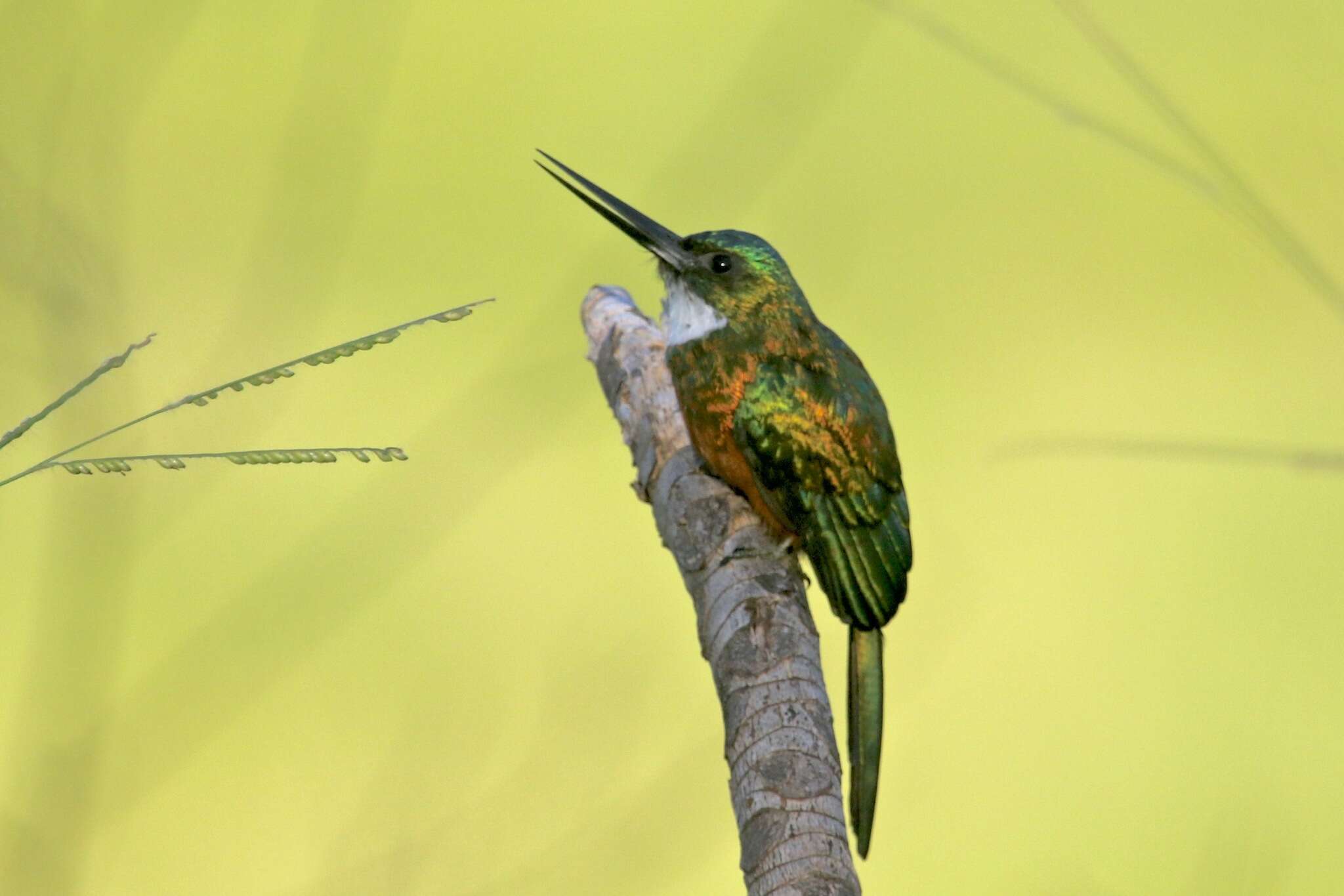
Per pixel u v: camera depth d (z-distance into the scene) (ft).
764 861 20.42
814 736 20.49
